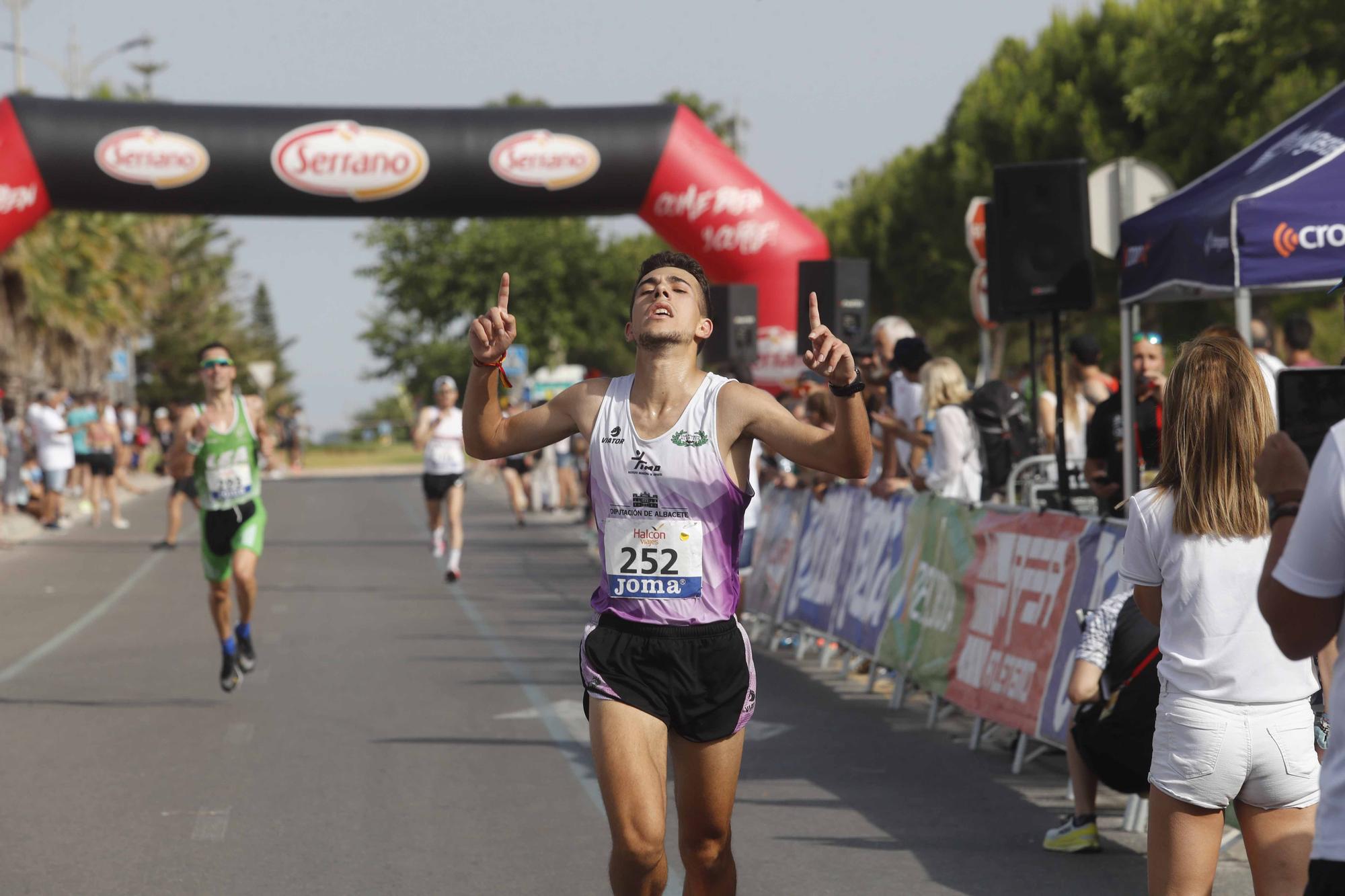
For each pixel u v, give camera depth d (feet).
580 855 30.17
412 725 43.78
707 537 21.02
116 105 95.09
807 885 28.22
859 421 20.29
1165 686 20.49
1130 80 118.62
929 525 45.27
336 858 29.99
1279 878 19.95
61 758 39.27
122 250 192.34
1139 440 43.52
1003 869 29.07
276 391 507.30
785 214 98.99
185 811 33.76
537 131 97.04
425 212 98.89
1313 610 14.19
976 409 52.95
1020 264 48.52
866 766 38.52
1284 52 99.71
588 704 21.07
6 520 132.05
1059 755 39.32
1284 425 20.30
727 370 60.39
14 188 92.84
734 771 21.39
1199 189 40.88
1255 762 19.88
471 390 21.66
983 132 160.56
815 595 56.08
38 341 161.17
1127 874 28.66
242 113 96.02
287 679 52.16
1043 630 36.45
